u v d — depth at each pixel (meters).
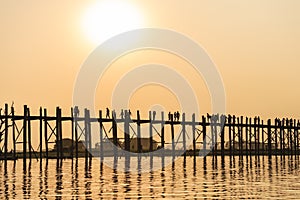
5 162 92.88
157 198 54.94
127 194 57.28
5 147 93.38
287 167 92.88
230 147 124.00
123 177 73.44
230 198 55.06
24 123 96.12
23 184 64.94
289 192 58.69
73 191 59.38
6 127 94.25
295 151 142.75
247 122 129.12
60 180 69.31
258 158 129.00
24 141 95.19
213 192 58.59
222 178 72.06
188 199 54.44
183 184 65.06
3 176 74.00
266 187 62.50
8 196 56.12
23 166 93.06
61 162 100.81
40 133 98.12
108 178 72.00
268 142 134.00
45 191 59.28
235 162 108.69
